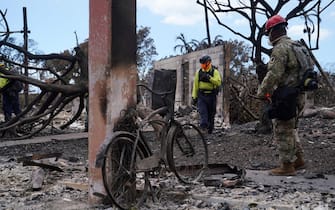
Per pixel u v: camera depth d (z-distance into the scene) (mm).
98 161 4648
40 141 12195
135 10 5328
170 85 5875
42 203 5324
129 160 5098
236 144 9758
